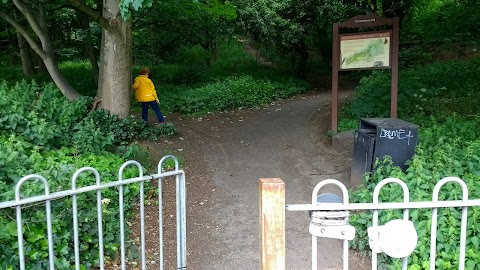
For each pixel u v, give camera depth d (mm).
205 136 9914
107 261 4309
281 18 19375
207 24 17547
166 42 18734
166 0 11836
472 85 10445
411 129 5406
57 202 4027
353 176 6129
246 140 9453
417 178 4426
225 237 5008
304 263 4355
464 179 4496
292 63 22141
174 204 5867
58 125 7051
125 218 5195
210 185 6711
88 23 14680
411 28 21500
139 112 12992
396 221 2320
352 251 4465
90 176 5234
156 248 4723
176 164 3559
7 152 4977
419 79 11258
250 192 6371
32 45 9688
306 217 5449
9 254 3521
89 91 15188
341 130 9141
